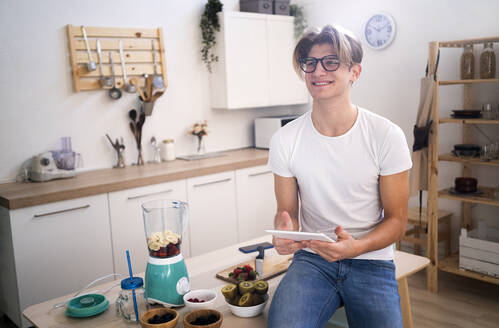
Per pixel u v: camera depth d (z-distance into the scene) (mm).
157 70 3684
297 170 1686
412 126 3703
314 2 4277
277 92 4230
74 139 3338
